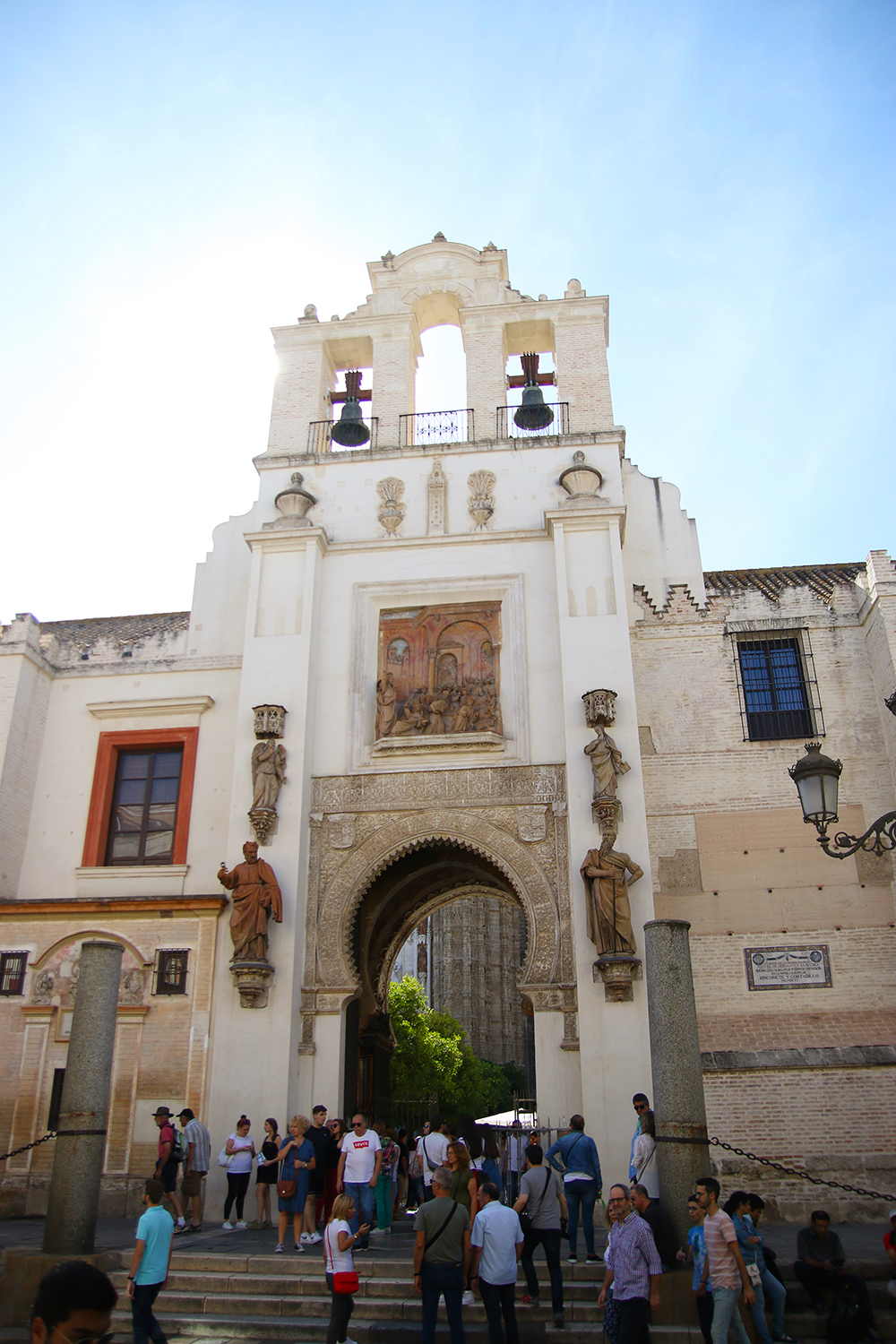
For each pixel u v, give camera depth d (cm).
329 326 2416
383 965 2233
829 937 1864
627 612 2094
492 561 2084
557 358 2312
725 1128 1695
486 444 2195
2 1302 1119
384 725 1972
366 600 2091
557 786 1869
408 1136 2173
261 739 1952
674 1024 1148
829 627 2103
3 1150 1797
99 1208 1714
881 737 2000
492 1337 877
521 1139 1590
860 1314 1036
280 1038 1736
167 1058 1802
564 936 1752
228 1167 1548
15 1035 1875
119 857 2084
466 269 2428
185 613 2630
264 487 2247
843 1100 1694
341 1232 912
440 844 1900
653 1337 1012
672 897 1928
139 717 2169
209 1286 1177
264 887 1802
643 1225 884
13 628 2169
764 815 1969
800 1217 1622
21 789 2095
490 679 2003
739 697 2070
